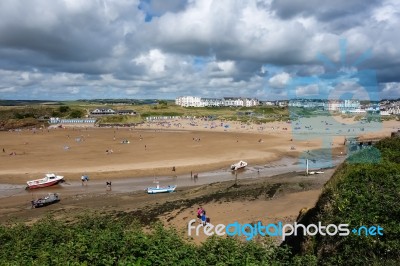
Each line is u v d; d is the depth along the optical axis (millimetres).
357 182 11844
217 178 59562
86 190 52500
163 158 75875
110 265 9336
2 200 47812
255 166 69250
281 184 36688
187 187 52812
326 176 39406
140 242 10336
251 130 146000
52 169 65062
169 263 9258
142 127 178500
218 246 10516
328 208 11555
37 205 43281
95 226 15461
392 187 11117
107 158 76750
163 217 29781
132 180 58438
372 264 8859
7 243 13164
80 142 109812
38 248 12000
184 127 172000
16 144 104938
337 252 9828
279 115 179625
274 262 9844
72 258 9789
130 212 32656
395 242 9148
